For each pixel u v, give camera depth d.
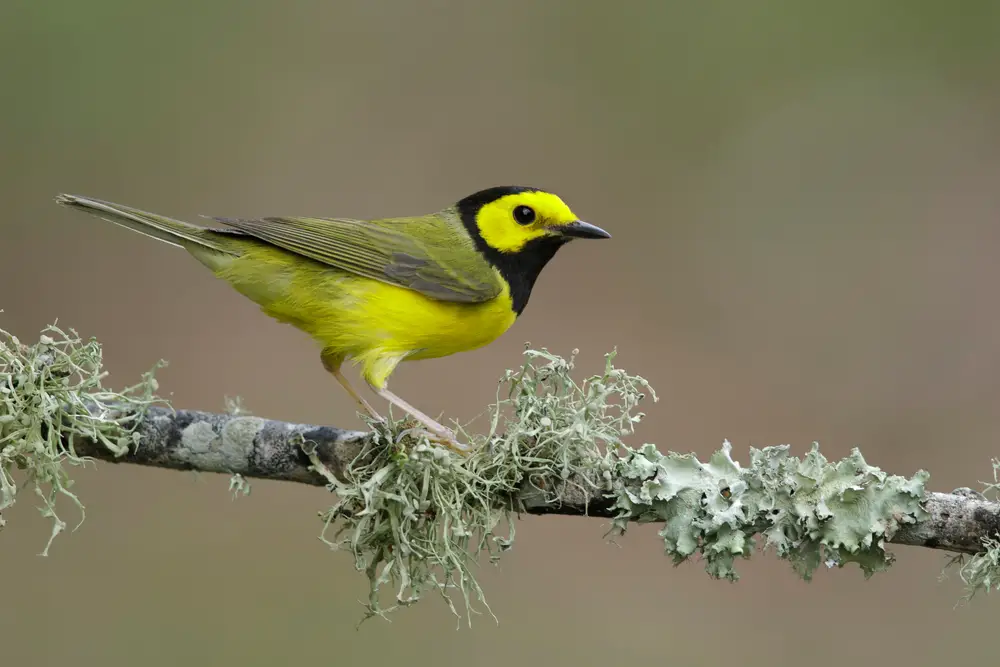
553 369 6.87
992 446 11.62
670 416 12.02
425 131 13.92
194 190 13.31
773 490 6.59
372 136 13.77
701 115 13.94
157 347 12.20
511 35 14.23
